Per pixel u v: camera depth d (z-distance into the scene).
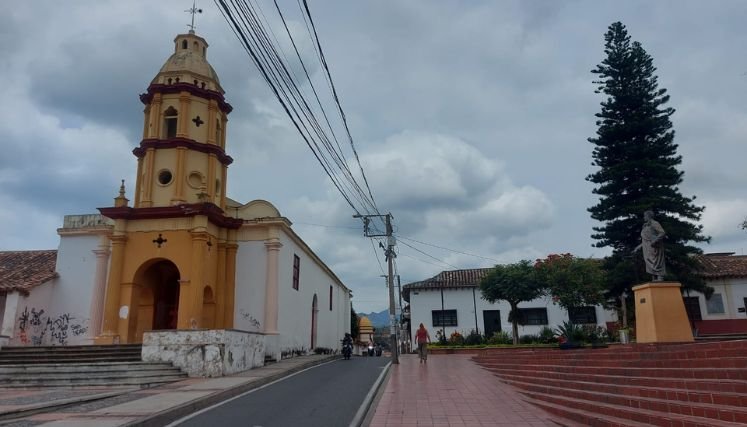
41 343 22.38
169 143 22.77
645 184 24.25
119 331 20.89
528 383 13.41
